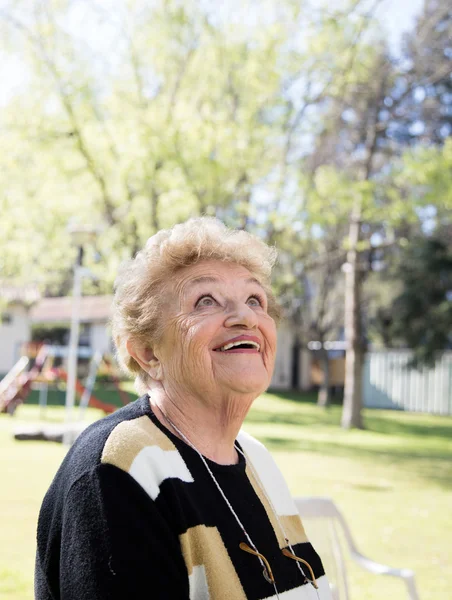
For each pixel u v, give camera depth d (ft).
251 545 4.69
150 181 38.42
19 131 40.50
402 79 52.85
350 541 10.12
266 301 5.55
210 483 4.78
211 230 5.49
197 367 5.00
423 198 37.19
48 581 4.42
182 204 40.45
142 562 3.99
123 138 38.73
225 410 5.12
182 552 4.26
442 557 17.03
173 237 5.35
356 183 38.42
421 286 69.15
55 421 49.70
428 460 37.50
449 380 82.64
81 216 44.91
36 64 39.86
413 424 66.18
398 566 16.16
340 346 94.84
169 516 4.29
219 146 38.29
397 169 38.99
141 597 3.92
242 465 5.21
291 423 58.44
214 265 5.36
